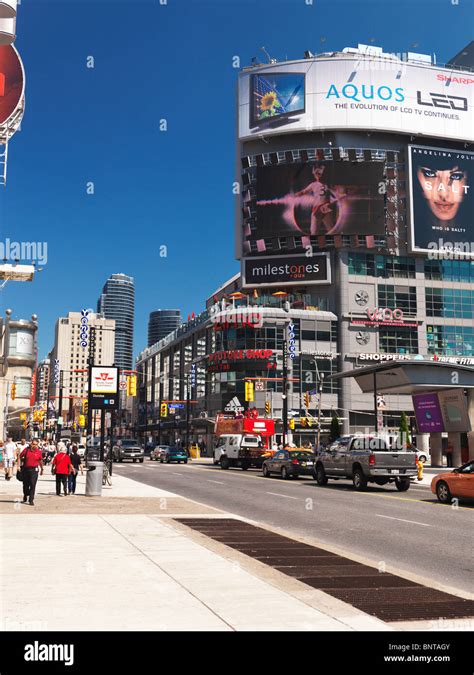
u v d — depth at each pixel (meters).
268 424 50.12
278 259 89.62
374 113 90.31
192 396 102.44
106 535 13.26
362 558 11.16
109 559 10.43
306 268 88.56
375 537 14.25
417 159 91.06
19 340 94.88
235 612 7.16
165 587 8.36
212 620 6.83
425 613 7.46
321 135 91.38
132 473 41.38
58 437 67.38
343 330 87.56
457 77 94.56
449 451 49.19
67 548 11.49
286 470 34.91
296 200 89.25
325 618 7.01
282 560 10.88
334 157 89.38
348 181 88.94
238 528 14.93
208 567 9.82
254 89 92.62
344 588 8.75
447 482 21.47
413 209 90.06
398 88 91.56
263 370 83.44
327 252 88.81
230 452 46.94
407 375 44.31
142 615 6.97
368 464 26.22
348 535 14.57
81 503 20.80
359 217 88.38
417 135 92.06
